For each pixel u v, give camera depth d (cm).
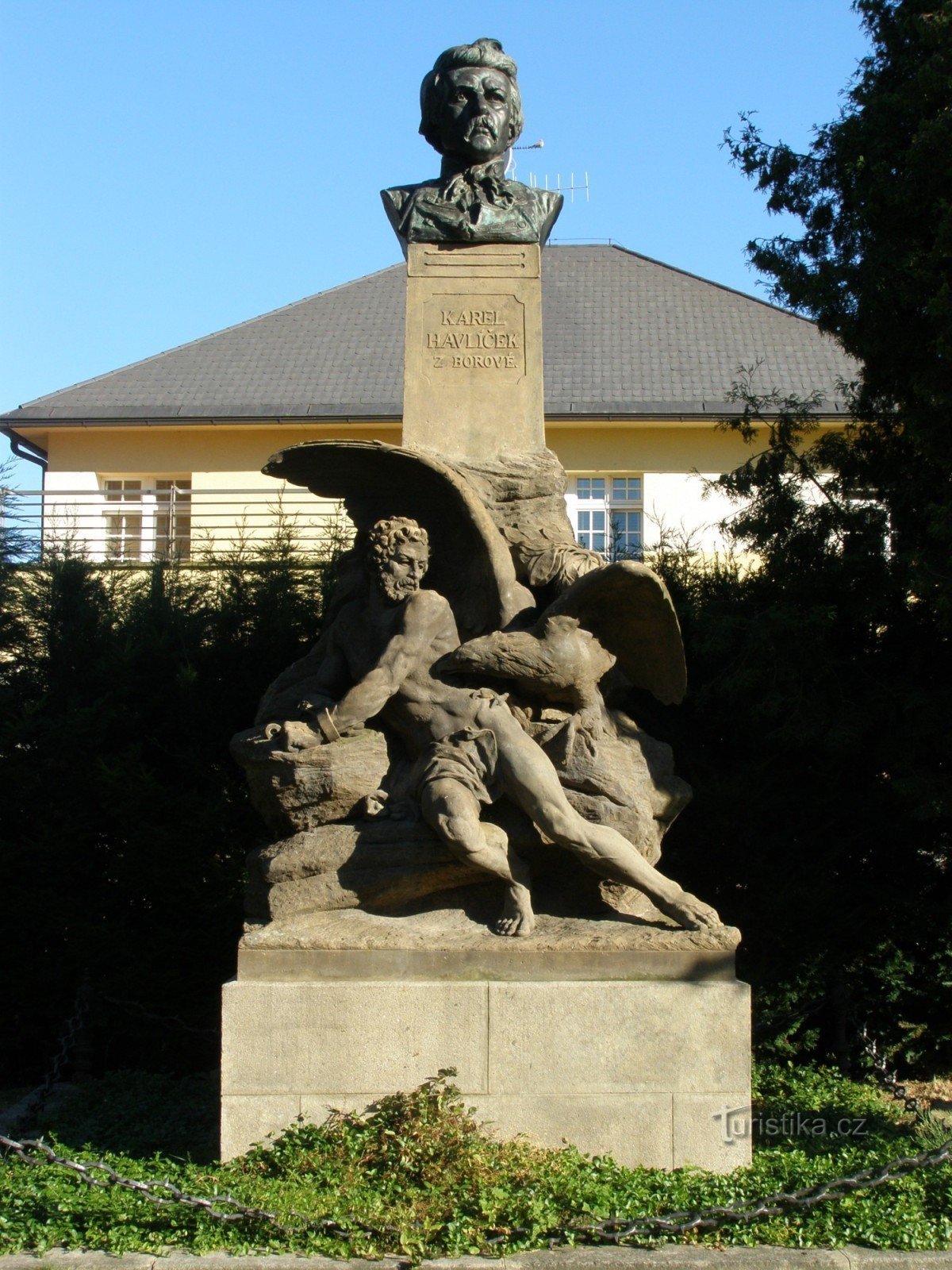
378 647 625
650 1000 547
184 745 1044
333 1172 490
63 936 970
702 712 1006
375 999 544
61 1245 450
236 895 979
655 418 1834
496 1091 540
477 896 586
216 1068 964
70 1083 879
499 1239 449
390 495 667
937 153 922
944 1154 473
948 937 969
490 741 588
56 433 1953
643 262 2272
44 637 1116
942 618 930
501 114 726
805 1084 752
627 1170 520
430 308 703
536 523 667
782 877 961
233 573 1144
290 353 2050
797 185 1051
